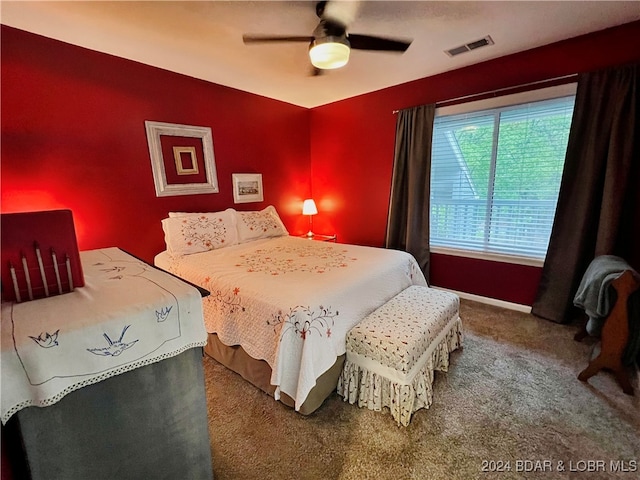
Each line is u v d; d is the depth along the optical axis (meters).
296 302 1.67
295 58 2.60
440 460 1.41
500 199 2.96
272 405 1.78
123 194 2.68
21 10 1.82
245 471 1.37
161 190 2.92
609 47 2.22
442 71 3.02
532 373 2.01
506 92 2.71
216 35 2.18
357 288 1.95
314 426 1.62
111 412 0.94
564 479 1.30
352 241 4.24
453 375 2.01
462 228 3.26
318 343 1.61
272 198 4.05
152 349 0.97
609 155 2.24
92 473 0.93
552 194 2.66
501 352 2.26
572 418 1.62
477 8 1.92
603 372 2.00
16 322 0.83
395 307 2.03
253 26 2.05
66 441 0.87
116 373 0.90
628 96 2.16
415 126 3.27
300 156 4.34
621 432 1.53
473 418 1.65
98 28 2.07
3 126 2.06
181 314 1.03
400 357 1.57
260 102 3.73
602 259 2.14
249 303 1.82
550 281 2.69
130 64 2.61
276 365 1.58
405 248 3.54
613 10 1.97
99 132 2.49
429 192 3.29
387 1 1.81
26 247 0.96
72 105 2.34
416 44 2.41
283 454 1.46
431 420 1.64
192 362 1.11
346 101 3.93
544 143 2.64
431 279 3.55
